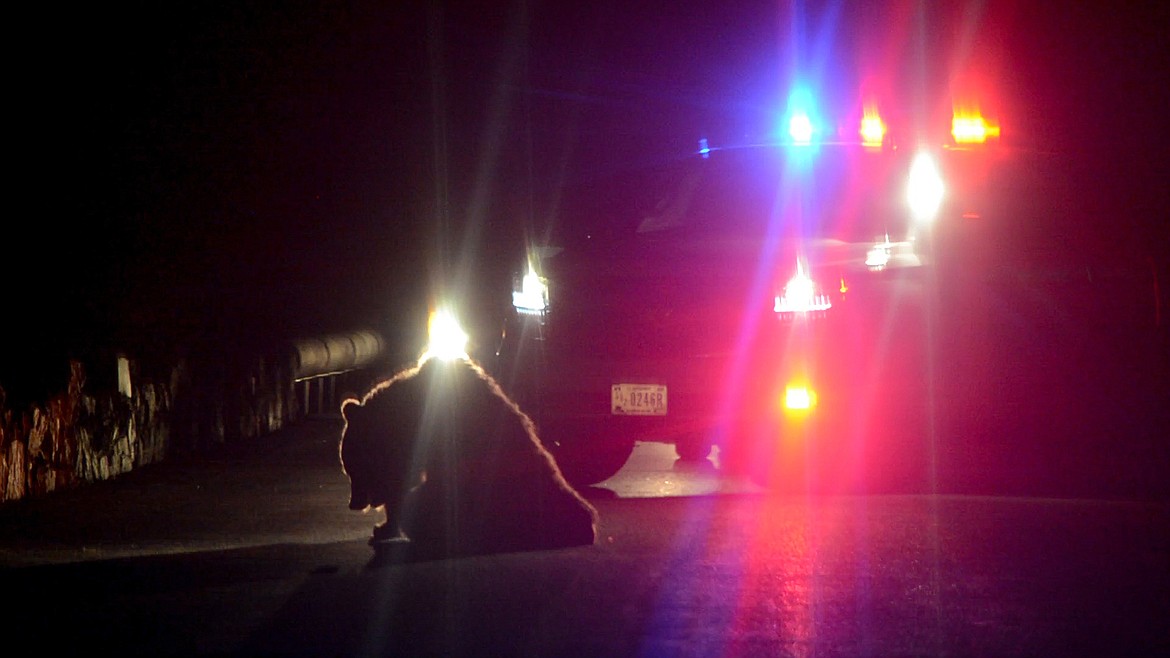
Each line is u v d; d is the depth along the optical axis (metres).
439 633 7.21
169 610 7.77
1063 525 9.88
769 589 8.09
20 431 12.33
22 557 9.42
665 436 11.70
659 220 12.21
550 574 8.63
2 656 6.82
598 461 11.97
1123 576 8.28
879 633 7.11
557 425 11.81
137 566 9.06
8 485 12.10
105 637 7.18
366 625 7.39
